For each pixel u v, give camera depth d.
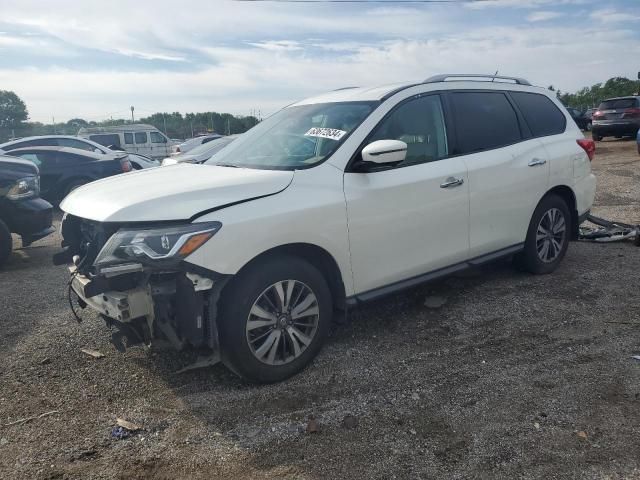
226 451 2.84
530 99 5.34
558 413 3.08
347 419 3.07
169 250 2.99
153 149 26.59
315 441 2.90
